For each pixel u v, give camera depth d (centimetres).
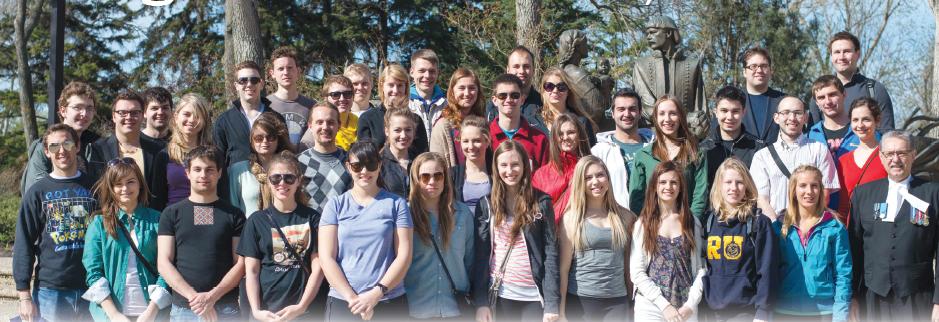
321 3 2558
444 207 539
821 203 550
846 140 638
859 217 571
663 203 553
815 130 658
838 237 548
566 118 602
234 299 545
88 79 2688
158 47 2653
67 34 2766
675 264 543
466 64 2231
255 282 528
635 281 545
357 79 709
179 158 596
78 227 555
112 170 545
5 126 3033
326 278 523
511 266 539
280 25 2406
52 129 557
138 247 548
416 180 537
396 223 524
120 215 550
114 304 543
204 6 2578
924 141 970
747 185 548
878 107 605
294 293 527
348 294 509
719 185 554
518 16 1593
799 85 2856
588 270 543
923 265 556
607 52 2169
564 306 545
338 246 522
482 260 545
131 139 617
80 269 554
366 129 643
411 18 2597
